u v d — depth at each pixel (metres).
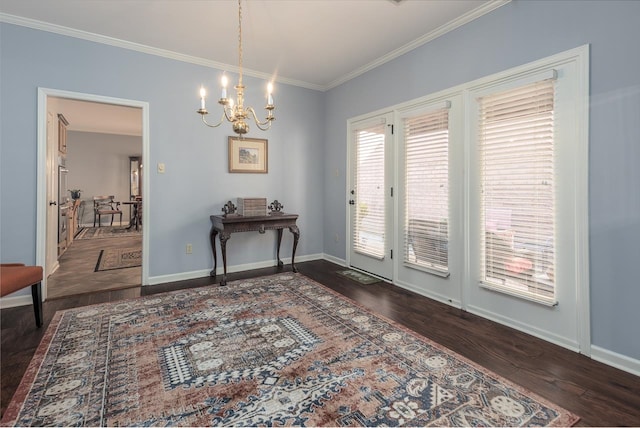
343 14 2.75
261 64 3.85
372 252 3.90
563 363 1.97
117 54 3.28
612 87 1.93
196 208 3.78
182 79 3.63
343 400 1.60
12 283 2.15
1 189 2.84
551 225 2.24
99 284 3.52
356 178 4.15
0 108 2.82
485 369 1.89
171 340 2.22
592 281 2.04
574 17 2.08
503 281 2.54
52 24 2.94
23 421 1.44
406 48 3.33
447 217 2.98
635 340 1.88
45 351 2.05
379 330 2.39
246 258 4.20
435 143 3.08
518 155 2.42
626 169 1.89
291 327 2.43
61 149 5.12
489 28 2.58
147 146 3.46
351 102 4.19
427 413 1.51
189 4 2.62
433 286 3.14
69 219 5.86
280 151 4.37
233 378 1.78
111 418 1.47
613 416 1.50
